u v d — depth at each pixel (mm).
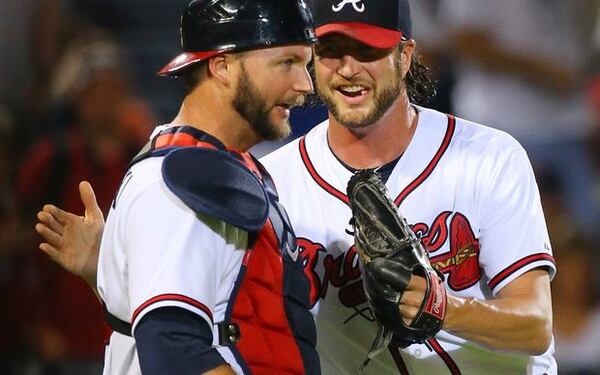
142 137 22406
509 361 12594
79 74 22406
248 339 10359
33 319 21172
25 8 25141
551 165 23422
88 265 12117
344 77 12000
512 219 12242
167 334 9758
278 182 12914
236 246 10289
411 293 10867
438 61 22234
